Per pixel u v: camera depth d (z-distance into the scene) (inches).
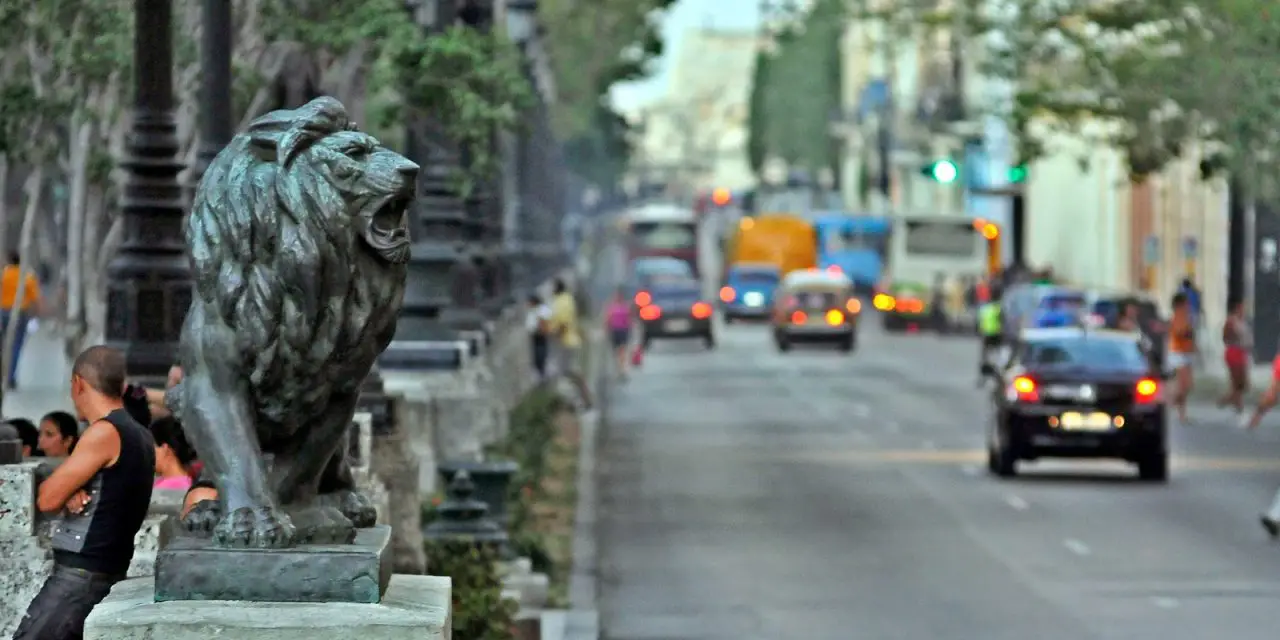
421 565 1107.3
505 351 2657.5
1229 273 3521.2
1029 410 2288.4
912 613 1477.6
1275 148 3019.2
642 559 1752.0
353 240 550.0
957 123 7534.5
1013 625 1422.2
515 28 3053.6
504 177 3531.0
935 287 6146.7
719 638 1380.4
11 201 3186.5
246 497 555.2
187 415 559.2
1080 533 1889.8
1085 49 3235.7
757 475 2397.9
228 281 549.3
